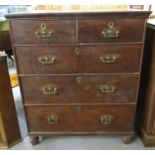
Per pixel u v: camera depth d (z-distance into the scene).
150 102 1.32
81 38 1.11
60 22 1.08
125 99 1.30
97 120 1.38
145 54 1.36
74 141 1.49
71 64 1.19
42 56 1.17
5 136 1.40
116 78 1.23
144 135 1.42
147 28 1.30
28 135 1.42
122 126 1.40
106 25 1.08
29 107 1.33
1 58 1.24
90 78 1.23
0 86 1.29
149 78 1.32
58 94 1.28
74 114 1.36
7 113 1.37
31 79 1.24
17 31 1.10
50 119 1.36
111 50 1.15
